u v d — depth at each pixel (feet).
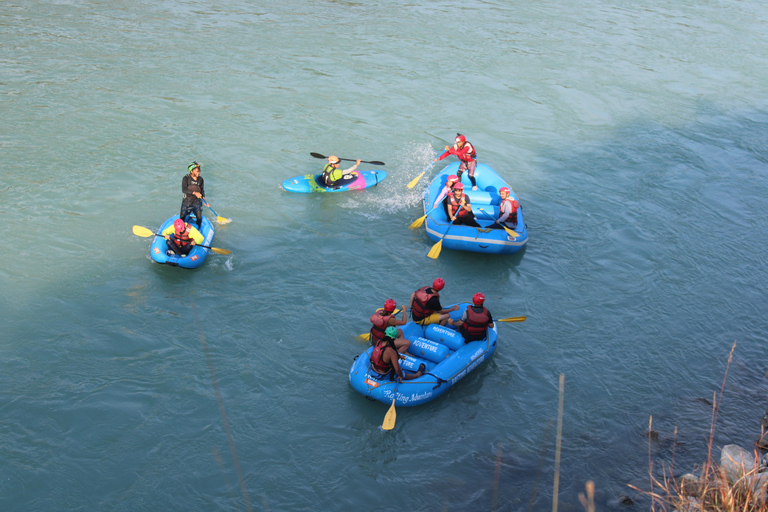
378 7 96.73
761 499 19.07
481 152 55.57
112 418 26.50
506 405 28.53
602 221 45.93
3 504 22.48
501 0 105.81
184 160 50.44
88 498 22.91
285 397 28.32
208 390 28.40
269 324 33.12
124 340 31.22
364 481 24.22
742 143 60.80
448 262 40.01
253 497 23.30
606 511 22.75
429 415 27.71
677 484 23.47
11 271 35.96
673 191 51.06
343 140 55.88
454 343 30.19
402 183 49.60
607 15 101.35
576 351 32.42
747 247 43.57
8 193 43.78
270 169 50.21
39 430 25.68
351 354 31.32
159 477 23.91
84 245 39.04
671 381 30.45
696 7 109.70
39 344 30.55
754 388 30.04
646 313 35.88
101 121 55.42
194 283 36.17
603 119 64.28
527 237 41.98
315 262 38.93
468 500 23.43
